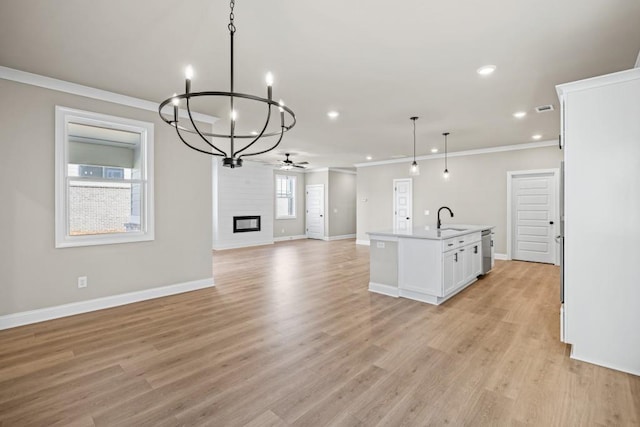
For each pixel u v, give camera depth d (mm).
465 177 7449
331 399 1996
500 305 3822
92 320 3338
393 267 4207
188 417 1828
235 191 8961
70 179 3494
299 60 2871
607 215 2367
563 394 2045
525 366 2396
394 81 3355
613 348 2361
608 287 2377
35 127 3244
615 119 2324
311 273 5590
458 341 2830
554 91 3650
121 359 2504
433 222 8023
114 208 3889
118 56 2795
